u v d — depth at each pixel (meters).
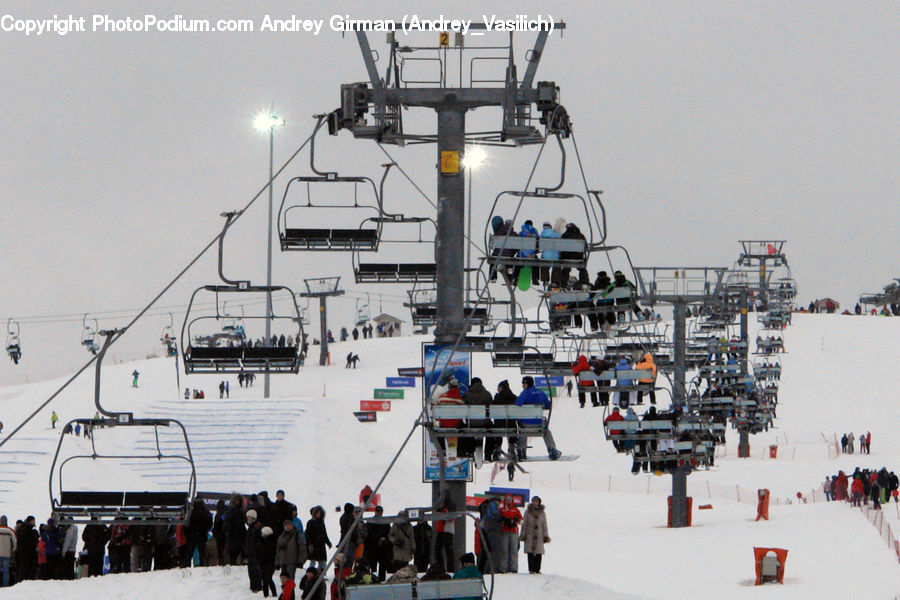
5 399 198.62
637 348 76.12
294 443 134.00
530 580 49.25
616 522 101.94
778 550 64.31
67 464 128.12
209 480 127.88
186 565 51.84
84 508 47.22
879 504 96.06
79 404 185.38
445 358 53.56
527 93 52.59
